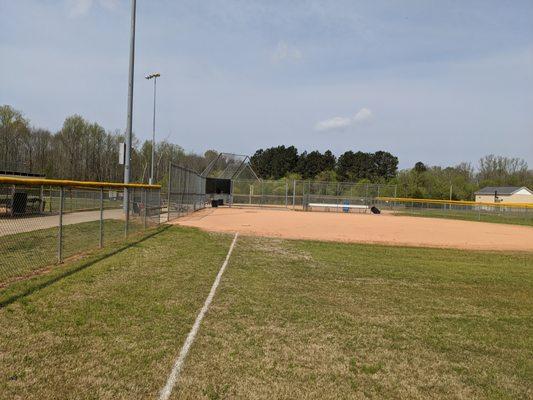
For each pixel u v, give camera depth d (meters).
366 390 3.64
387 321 5.64
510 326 5.75
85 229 13.67
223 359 4.04
